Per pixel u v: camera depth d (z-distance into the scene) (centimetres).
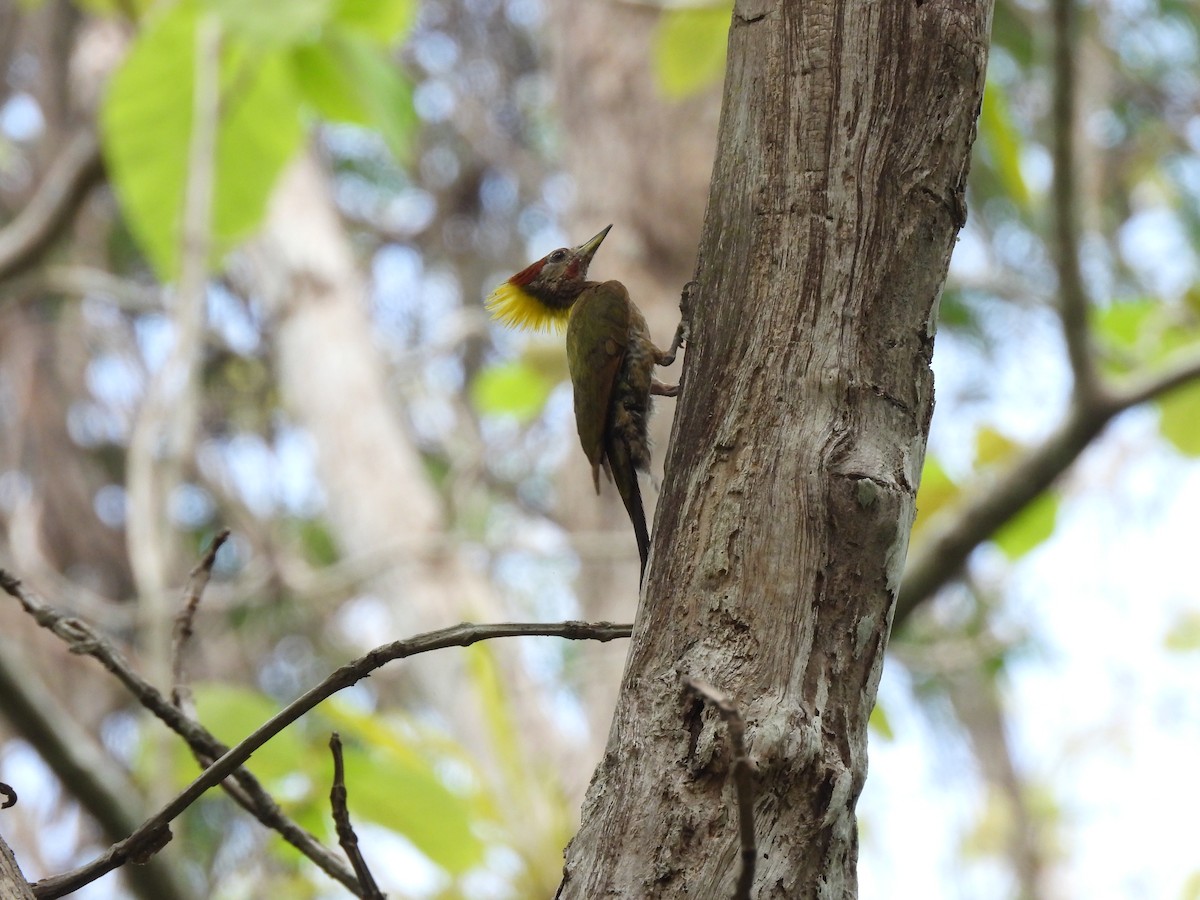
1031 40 1709
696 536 407
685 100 1419
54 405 2125
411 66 2617
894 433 412
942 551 1066
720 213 436
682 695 389
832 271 418
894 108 424
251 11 980
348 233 2552
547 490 2142
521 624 460
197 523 2105
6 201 2178
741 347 420
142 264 2277
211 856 1605
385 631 1998
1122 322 1351
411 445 1608
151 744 889
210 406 2175
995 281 1159
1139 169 2097
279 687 2119
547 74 2650
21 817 1630
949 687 2175
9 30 2267
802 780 376
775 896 369
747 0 446
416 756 854
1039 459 1045
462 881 943
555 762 1195
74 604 1442
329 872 545
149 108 1077
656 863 374
